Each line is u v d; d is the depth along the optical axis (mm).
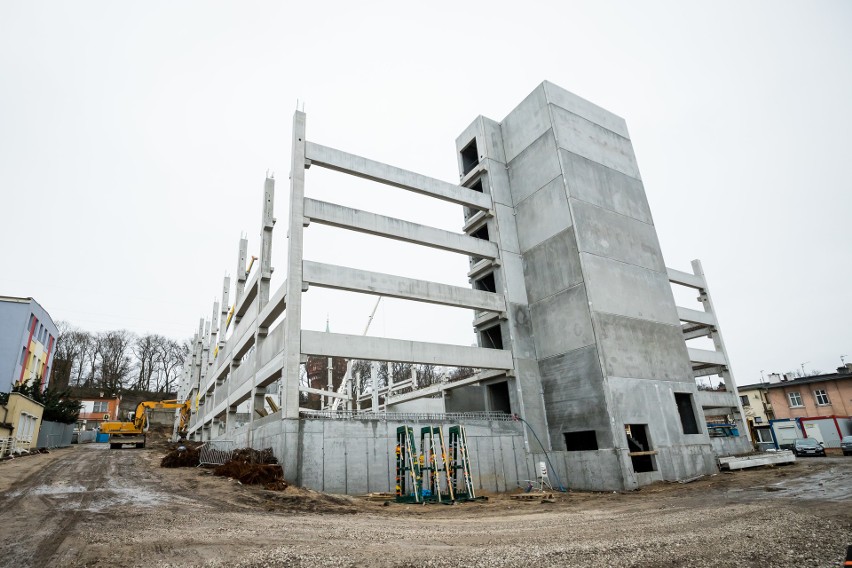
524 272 30969
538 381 28594
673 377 28656
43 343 49812
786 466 28297
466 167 36844
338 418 21391
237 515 12078
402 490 19391
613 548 8148
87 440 64000
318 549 8250
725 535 9023
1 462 23344
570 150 30453
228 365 36750
